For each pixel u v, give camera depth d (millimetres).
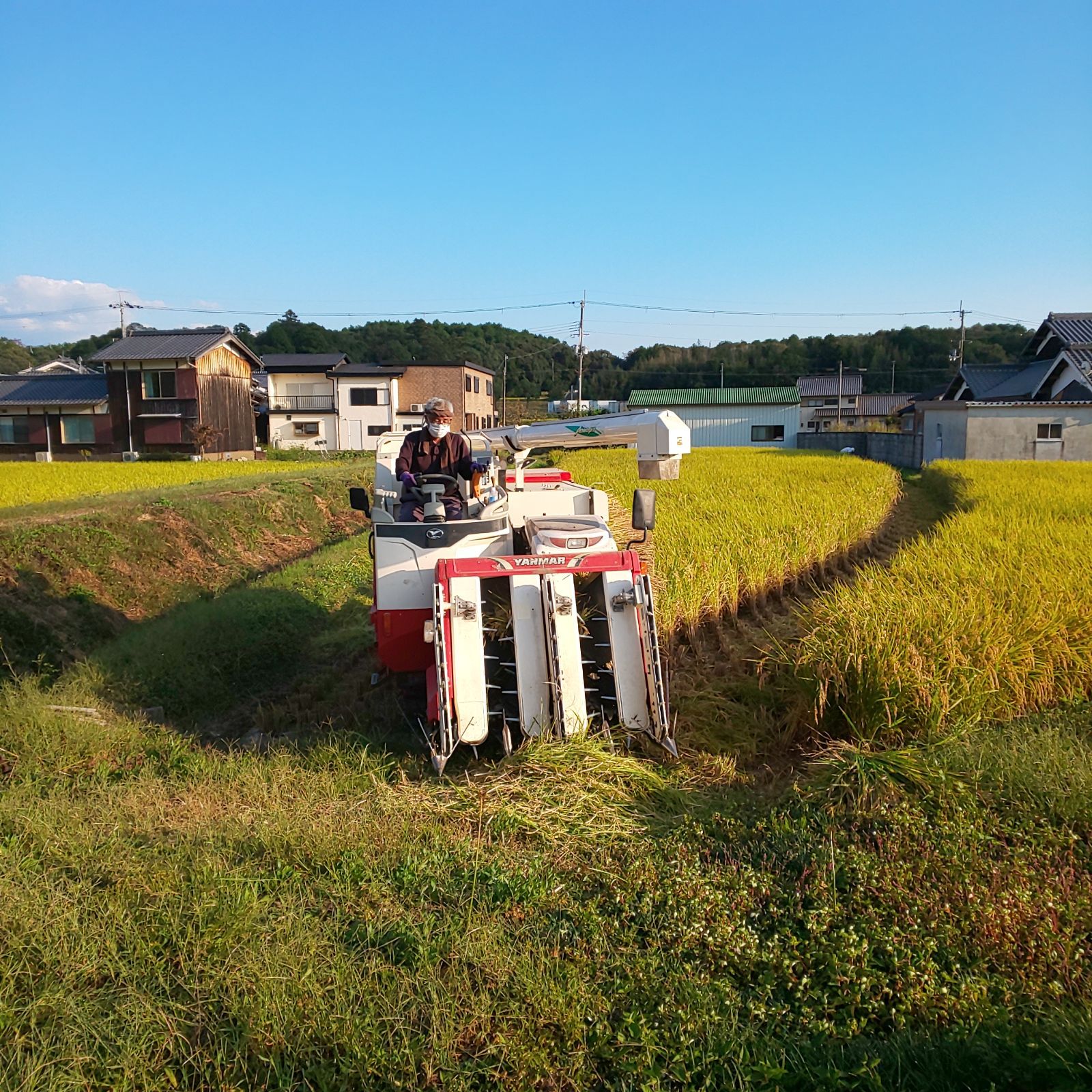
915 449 36125
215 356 42031
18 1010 3016
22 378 45406
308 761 5574
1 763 5766
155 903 3689
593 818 4547
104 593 10266
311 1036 2885
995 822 4168
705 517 12602
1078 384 30562
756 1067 2723
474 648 5379
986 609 6387
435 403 6727
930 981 3145
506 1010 3006
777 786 5211
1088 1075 2572
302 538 16266
